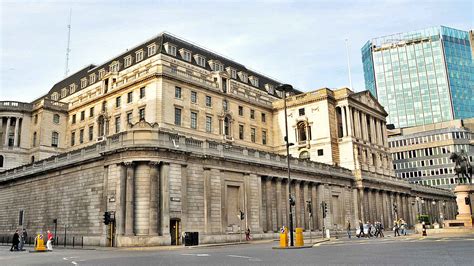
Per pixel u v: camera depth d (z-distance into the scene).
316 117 83.50
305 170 64.88
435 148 132.50
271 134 88.25
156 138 44.88
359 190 77.38
